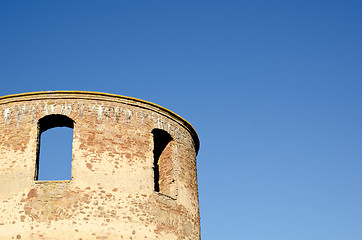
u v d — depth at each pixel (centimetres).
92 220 1930
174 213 2112
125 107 2195
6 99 2159
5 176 2006
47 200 1947
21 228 1898
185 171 2270
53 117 2123
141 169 2095
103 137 2097
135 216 1991
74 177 1995
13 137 2078
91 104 2152
